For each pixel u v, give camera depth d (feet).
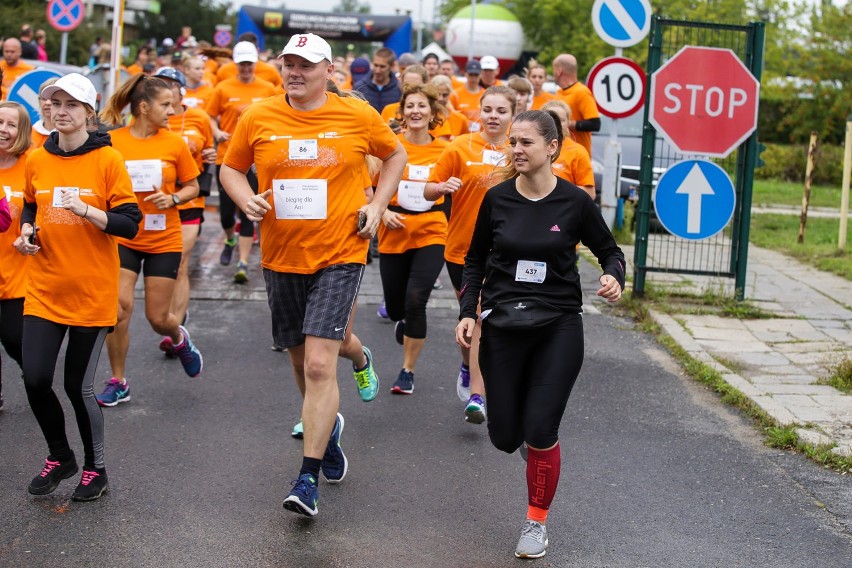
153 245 23.03
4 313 20.02
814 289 36.52
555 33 130.52
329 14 116.06
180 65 54.08
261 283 35.68
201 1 198.29
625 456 20.16
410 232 24.12
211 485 18.13
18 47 42.09
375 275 38.24
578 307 15.98
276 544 15.78
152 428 21.13
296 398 23.47
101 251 17.12
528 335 15.79
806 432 20.99
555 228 15.79
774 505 17.79
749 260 42.65
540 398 15.38
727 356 27.40
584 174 23.91
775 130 93.91
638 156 57.11
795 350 28.22
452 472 19.16
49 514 16.67
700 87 32.01
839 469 19.42
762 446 20.84
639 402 23.70
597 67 39.27
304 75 16.63
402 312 25.17
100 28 115.55
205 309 31.89
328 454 18.20
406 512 17.22
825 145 84.89
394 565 15.19
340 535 16.20
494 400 15.88
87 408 17.15
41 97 17.34
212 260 39.24
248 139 17.13
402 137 24.73
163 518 16.63
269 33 116.98
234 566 14.98
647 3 38.58
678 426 22.06
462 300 16.44
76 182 17.07
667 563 15.48
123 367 22.77
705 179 32.27
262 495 17.75
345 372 25.72
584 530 16.63
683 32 33.35
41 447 19.84
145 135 23.43
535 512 15.70
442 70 55.26
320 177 16.80
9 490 17.63
